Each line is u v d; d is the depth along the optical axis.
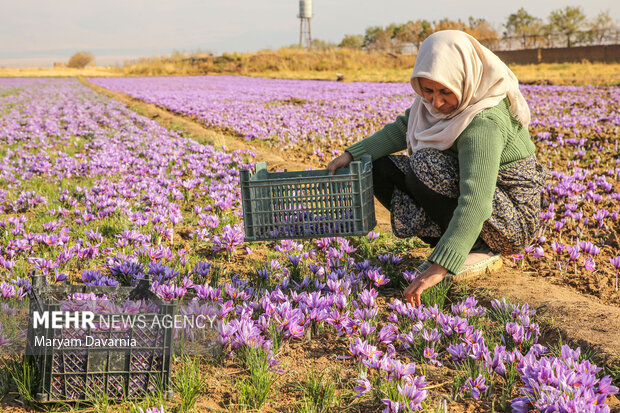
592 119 12.10
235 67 58.72
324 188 3.28
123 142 11.69
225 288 3.38
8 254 4.40
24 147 11.20
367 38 75.75
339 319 3.05
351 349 2.75
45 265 3.94
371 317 3.18
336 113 15.84
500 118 3.29
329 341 3.14
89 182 7.63
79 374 2.33
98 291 2.80
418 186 3.54
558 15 55.47
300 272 4.16
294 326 2.97
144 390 2.42
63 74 66.69
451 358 2.95
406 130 3.89
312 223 3.32
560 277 4.10
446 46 3.17
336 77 40.16
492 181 3.16
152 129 13.37
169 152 9.67
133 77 55.25
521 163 3.59
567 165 7.59
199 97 23.52
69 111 18.73
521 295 3.55
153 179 7.52
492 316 3.39
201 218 5.29
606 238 4.98
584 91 19.88
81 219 5.54
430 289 3.60
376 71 46.97
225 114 16.30
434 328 3.12
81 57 101.12
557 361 2.50
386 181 3.89
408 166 3.78
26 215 6.03
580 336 2.94
